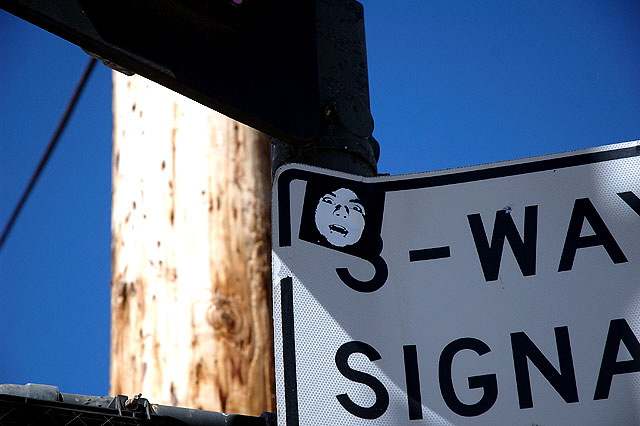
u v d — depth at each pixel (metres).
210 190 5.22
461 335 2.26
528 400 2.18
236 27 2.50
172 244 5.11
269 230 5.25
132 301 5.05
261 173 5.40
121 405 2.33
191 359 4.82
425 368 2.23
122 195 5.34
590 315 2.25
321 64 2.72
